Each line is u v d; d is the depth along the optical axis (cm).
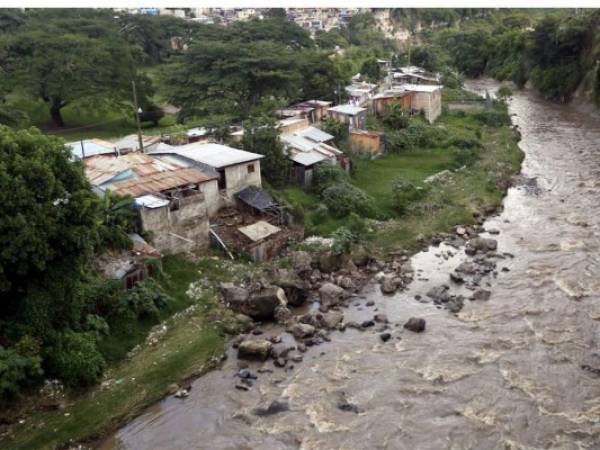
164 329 2772
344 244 3481
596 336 2669
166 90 6328
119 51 6538
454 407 2245
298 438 2120
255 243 3419
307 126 5419
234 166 3784
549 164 5591
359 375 2467
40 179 2288
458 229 3966
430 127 6328
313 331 2788
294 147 4597
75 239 2331
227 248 3447
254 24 9156
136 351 2628
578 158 5753
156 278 3012
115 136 6006
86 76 6166
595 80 8144
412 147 5800
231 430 2188
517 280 3238
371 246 3703
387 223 4056
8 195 2192
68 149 2512
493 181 4894
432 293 3114
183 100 6222
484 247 3659
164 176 3541
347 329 2831
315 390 2384
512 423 2141
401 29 17612
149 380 2441
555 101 9475
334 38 13450
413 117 6931
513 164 5491
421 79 8950
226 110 5956
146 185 3384
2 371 2141
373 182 4756
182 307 2938
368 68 9369
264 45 6625
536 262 3450
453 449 2030
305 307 3064
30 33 6469
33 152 2350
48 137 2509
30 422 2186
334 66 7194
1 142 2291
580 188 4809
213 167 3672
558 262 3431
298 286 3062
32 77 6000
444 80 10094
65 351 2372
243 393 2392
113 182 3381
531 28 14375
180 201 3309
